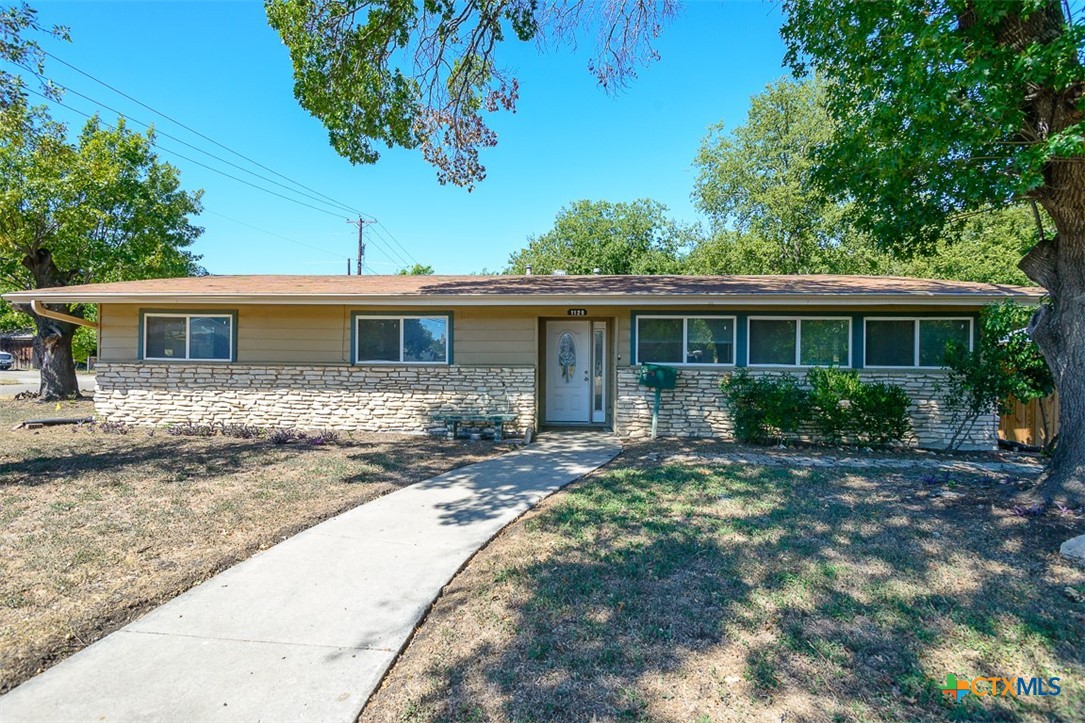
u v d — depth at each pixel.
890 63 4.95
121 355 10.94
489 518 5.25
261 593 3.67
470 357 10.55
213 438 9.72
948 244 7.03
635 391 10.16
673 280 12.01
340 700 2.57
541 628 3.22
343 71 8.40
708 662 2.86
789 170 24.72
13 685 2.66
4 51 8.21
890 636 3.08
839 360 9.76
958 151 5.06
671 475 6.87
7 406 13.84
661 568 4.00
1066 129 4.27
